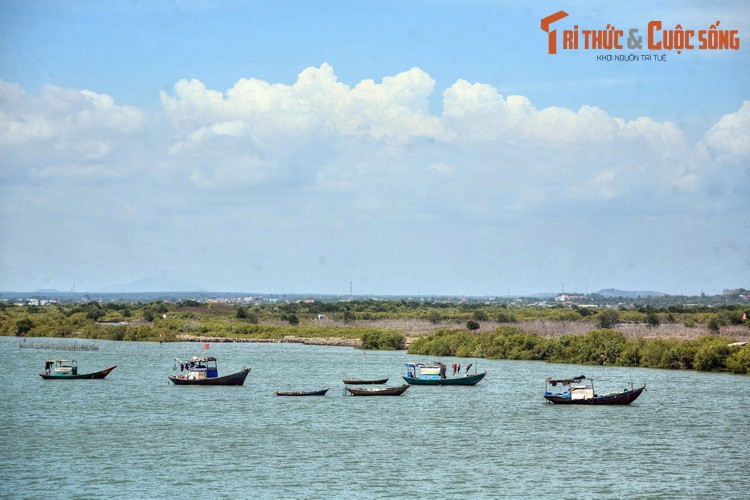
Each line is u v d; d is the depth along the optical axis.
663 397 188.25
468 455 125.75
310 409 171.12
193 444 132.88
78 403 177.88
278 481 109.31
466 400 185.88
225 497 101.56
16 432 142.62
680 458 124.25
